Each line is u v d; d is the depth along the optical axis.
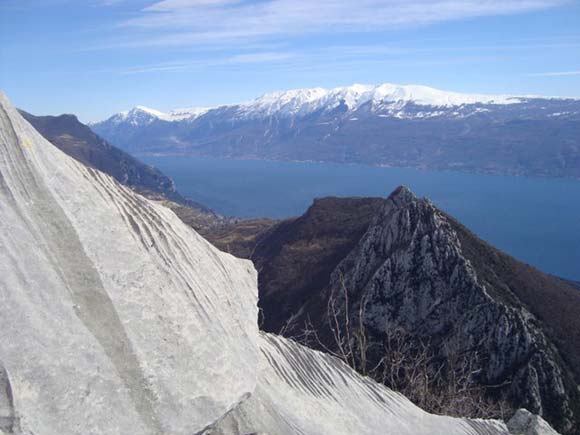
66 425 3.70
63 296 4.24
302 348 7.68
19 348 3.72
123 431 3.94
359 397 7.52
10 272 4.02
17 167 4.65
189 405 4.37
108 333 4.32
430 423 8.12
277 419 5.83
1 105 4.82
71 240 4.60
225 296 5.82
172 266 5.32
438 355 31.91
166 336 4.59
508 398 29.64
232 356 5.03
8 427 3.44
